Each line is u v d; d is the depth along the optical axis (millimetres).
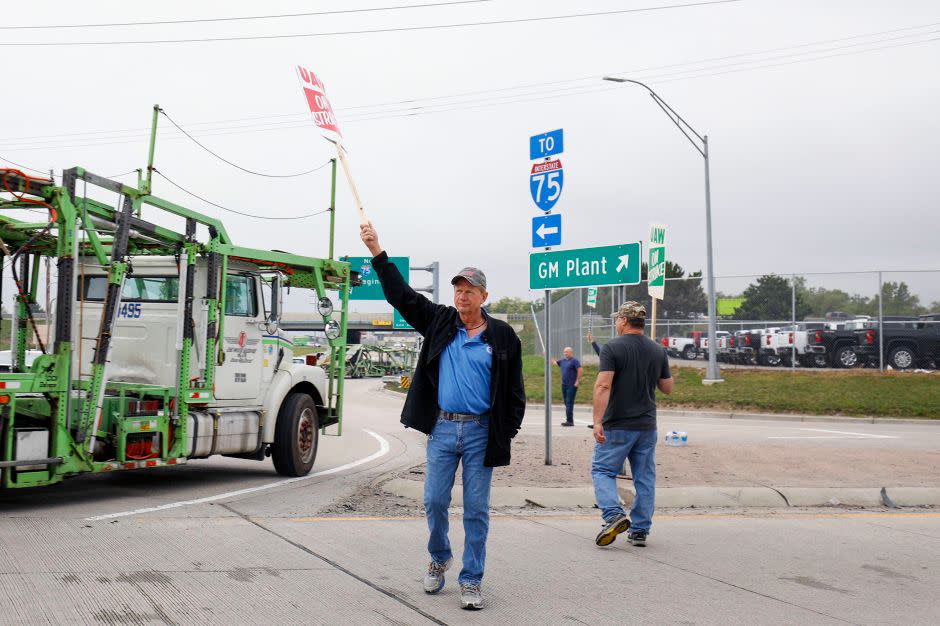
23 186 7188
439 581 5172
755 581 5723
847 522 7949
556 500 8484
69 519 7016
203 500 8336
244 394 9898
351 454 13117
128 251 9070
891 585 5695
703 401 24281
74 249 7508
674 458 11219
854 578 5867
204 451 9172
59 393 7484
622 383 6652
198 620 4438
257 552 6031
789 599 5297
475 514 4895
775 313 28609
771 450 12164
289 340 10758
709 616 4895
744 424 20469
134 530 6613
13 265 7934
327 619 4570
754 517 8172
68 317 7504
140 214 8375
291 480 10055
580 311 35938
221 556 5867
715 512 8414
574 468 10430
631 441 6629
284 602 4836
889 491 9258
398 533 6914
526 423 20156
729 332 29250
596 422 6625
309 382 10867
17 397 7199
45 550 5824
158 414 8586
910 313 27031
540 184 11016
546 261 10875
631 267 9680
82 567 5402
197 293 9266
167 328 9320
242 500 8406
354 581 5375
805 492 9047
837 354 27188
